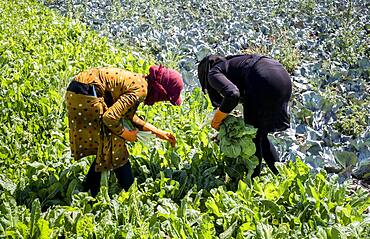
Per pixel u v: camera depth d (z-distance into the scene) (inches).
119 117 164.1
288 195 179.9
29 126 231.9
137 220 166.1
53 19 418.3
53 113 244.4
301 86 298.2
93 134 172.2
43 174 193.6
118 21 424.5
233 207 174.2
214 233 163.5
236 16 430.9
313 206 173.0
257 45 363.3
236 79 182.7
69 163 202.1
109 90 167.6
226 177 204.4
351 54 337.7
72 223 164.4
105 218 165.5
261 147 199.6
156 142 214.7
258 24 416.2
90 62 313.6
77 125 171.3
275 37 384.8
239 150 186.4
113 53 327.6
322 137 244.2
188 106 259.4
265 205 174.9
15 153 213.0
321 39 384.2
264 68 179.0
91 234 162.2
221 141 189.0
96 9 466.3
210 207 175.2
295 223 168.9
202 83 189.2
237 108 265.0
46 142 226.8
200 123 239.6
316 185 181.2
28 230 157.8
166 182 192.5
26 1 489.4
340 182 213.0
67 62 305.0
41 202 183.3
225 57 188.4
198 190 193.5
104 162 176.1
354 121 254.1
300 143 238.5
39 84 272.5
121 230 160.2
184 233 159.6
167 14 441.4
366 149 225.8
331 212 172.6
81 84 166.9
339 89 300.2
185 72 297.4
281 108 183.9
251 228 163.9
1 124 234.5
